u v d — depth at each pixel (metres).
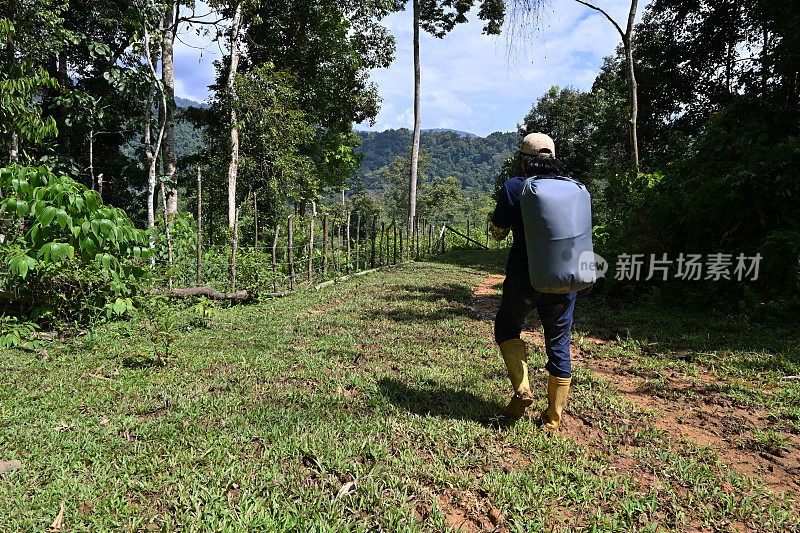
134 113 18.88
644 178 8.93
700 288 7.53
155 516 2.06
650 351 5.18
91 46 11.20
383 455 2.64
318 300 8.12
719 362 4.64
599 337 5.86
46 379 3.74
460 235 24.61
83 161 17.44
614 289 8.46
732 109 8.72
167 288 6.77
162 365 4.18
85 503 2.16
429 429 2.96
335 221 16.69
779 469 2.72
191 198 18.53
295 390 3.61
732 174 7.45
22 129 7.73
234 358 4.44
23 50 9.11
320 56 21.94
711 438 3.10
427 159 92.31
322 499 2.21
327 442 2.72
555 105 40.12
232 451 2.62
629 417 3.37
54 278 4.97
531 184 2.66
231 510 2.11
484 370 4.27
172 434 2.80
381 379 3.92
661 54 21.81
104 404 3.26
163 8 11.27
